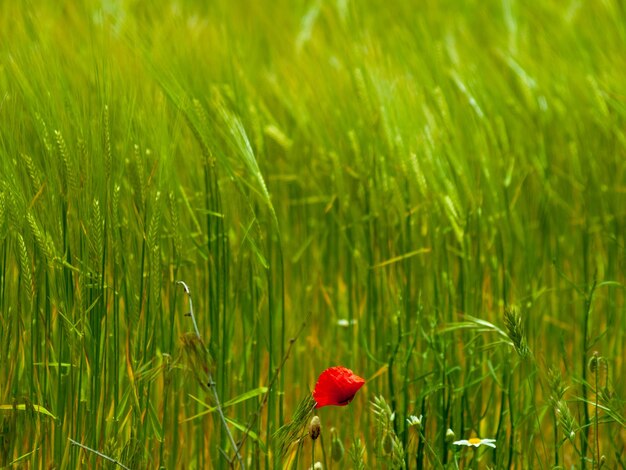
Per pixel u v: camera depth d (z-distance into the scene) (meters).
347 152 3.86
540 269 3.89
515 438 3.58
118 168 3.49
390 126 3.76
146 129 3.51
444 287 3.72
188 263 3.60
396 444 3.36
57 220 3.42
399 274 3.72
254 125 3.79
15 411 3.40
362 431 3.64
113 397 3.45
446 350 3.63
